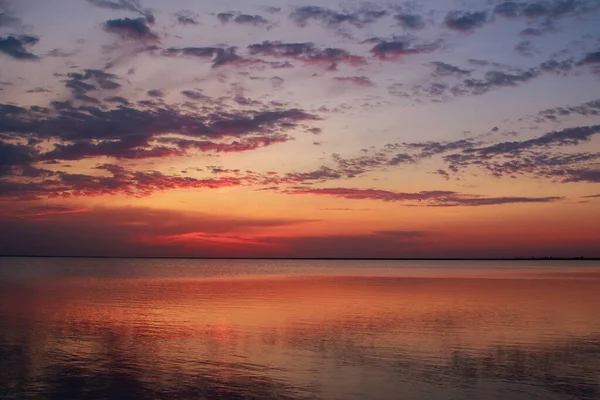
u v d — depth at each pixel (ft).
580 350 71.56
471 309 118.01
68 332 85.20
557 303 131.75
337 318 102.42
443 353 69.77
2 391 52.19
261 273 390.01
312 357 67.26
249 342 77.05
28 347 72.64
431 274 355.15
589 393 52.65
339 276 322.96
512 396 51.72
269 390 53.06
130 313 110.73
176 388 53.52
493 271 426.10
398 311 114.62
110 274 332.60
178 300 141.38
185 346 74.13
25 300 138.92
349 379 57.16
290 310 116.78
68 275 306.14
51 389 52.95
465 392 52.85
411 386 54.80
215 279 275.59
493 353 69.72
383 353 69.62
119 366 62.18
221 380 56.49
